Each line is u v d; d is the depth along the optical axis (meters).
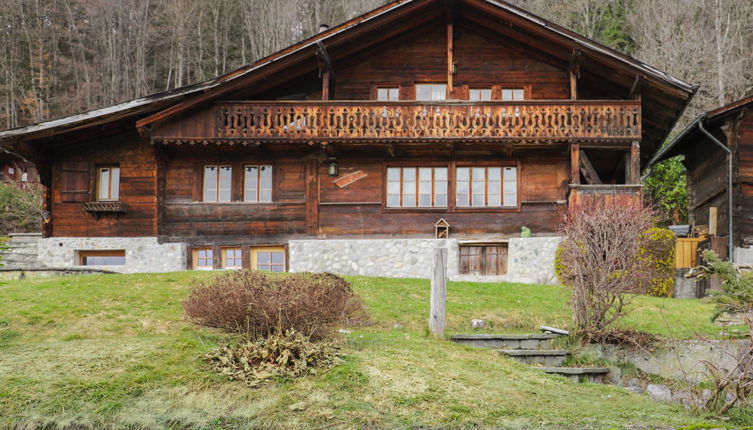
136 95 41.69
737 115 17.11
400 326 9.84
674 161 25.02
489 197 16.47
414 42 17.17
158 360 6.98
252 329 7.45
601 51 15.36
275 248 16.56
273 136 15.64
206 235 16.48
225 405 6.08
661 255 13.73
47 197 16.75
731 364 8.47
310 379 6.67
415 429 5.74
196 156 16.62
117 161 16.81
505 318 10.78
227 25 46.72
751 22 36.69
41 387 6.10
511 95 17.03
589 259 9.43
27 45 41.72
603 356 8.98
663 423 6.00
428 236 16.30
